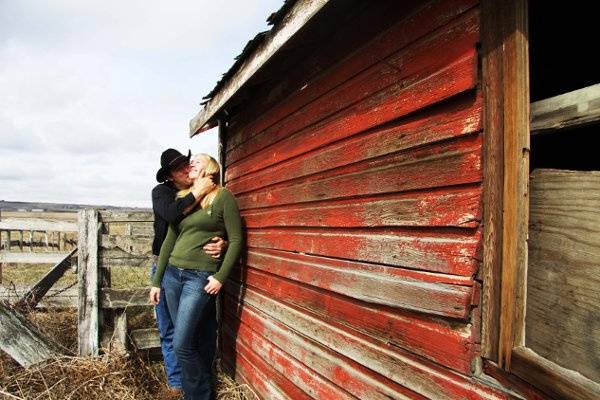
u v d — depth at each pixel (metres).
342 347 2.33
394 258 1.93
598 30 2.23
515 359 1.35
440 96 1.68
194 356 3.51
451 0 1.66
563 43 2.30
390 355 1.96
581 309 1.20
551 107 1.30
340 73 2.39
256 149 3.70
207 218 3.51
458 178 1.61
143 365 4.24
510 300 1.39
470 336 1.54
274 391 3.17
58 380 3.82
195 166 3.60
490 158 1.49
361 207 2.19
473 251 1.53
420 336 1.77
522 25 1.38
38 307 5.95
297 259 2.87
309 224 2.71
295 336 2.89
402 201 1.90
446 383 1.64
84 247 4.43
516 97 1.39
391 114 1.96
